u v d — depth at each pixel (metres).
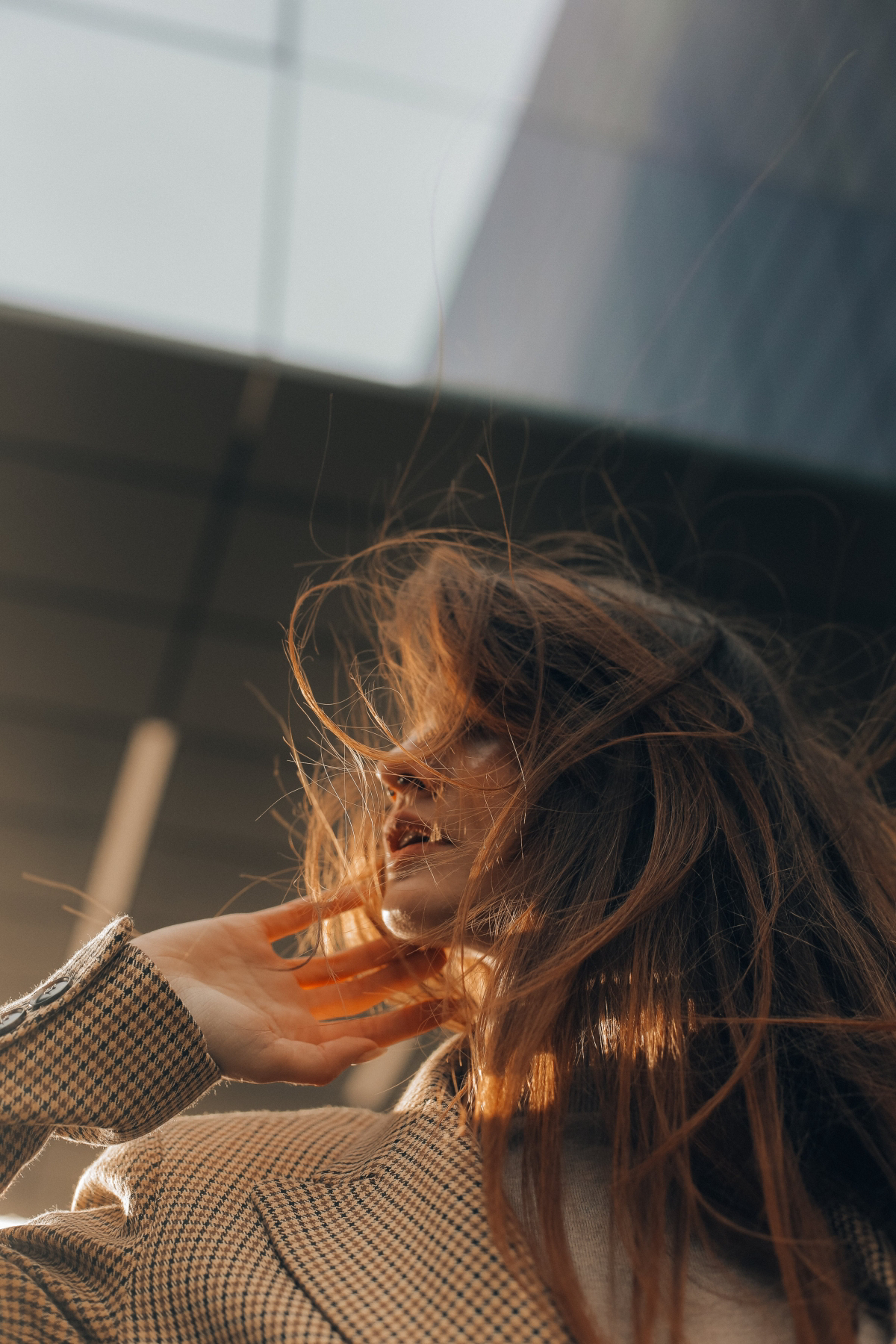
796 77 3.56
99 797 4.06
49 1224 0.71
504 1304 0.60
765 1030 0.70
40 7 2.78
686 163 3.54
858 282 3.43
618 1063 0.69
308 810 1.16
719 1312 0.60
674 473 3.19
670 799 0.84
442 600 0.99
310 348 3.09
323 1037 0.80
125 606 3.47
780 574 3.31
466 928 0.79
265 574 3.36
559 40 3.24
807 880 0.84
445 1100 0.74
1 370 3.00
